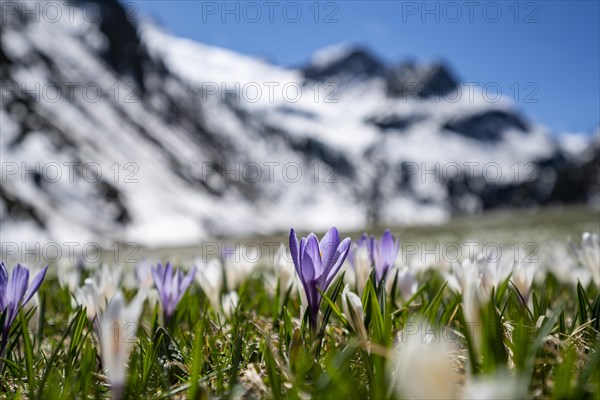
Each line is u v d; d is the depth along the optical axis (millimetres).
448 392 1041
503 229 36500
